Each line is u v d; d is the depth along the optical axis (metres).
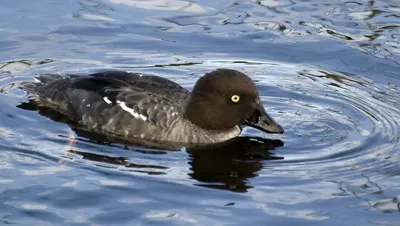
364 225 11.55
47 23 19.17
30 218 11.63
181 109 14.96
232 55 18.22
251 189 12.61
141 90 15.22
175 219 11.64
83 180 12.73
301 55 18.28
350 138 14.60
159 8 20.08
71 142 14.26
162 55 18.11
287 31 19.12
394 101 16.30
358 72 17.59
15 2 20.14
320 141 14.50
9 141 14.12
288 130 14.96
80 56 17.91
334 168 13.39
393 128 15.03
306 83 17.09
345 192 12.52
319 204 12.15
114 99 15.03
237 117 14.72
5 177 12.80
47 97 15.72
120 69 17.41
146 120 14.75
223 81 14.66
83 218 11.65
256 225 11.52
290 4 20.36
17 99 15.93
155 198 12.23
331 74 17.50
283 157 13.88
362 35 18.95
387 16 19.69
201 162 13.66
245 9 20.11
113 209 11.89
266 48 18.50
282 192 12.54
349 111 15.84
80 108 15.23
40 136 14.43
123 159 13.64
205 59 18.03
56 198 12.18
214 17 19.69
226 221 11.62
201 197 12.30
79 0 20.38
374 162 13.60
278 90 16.73
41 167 13.19
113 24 19.22
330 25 19.38
